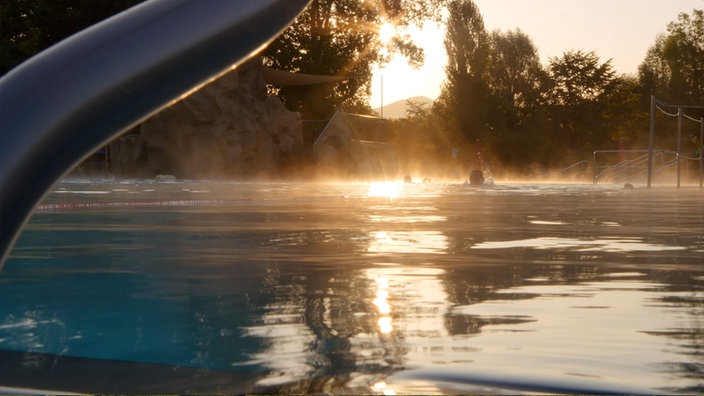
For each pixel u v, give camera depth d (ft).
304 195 36.32
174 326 5.83
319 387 3.97
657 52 197.88
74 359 4.66
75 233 15.06
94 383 4.01
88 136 1.68
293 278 8.73
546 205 28.40
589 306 6.82
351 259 10.69
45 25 80.89
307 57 107.34
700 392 3.85
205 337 5.40
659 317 6.23
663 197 37.91
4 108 1.62
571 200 33.42
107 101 1.68
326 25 110.63
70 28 80.84
